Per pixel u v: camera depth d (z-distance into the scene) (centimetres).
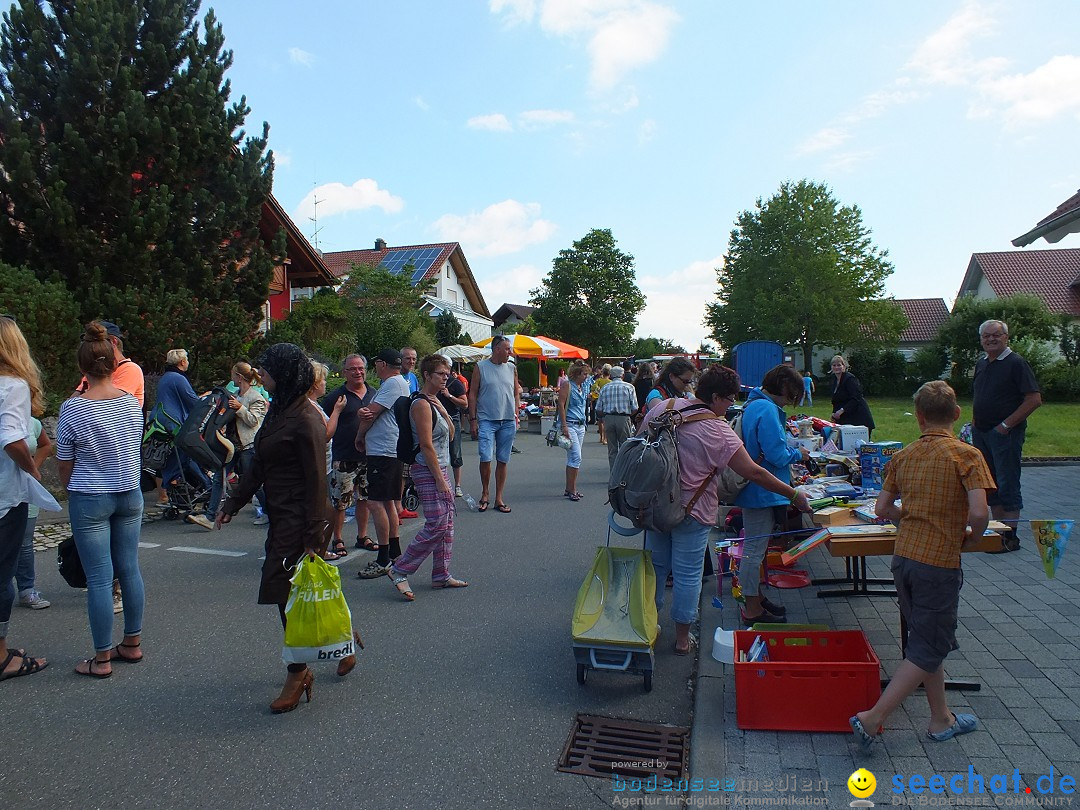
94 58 946
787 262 4341
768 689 361
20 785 322
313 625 372
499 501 899
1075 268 4159
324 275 1788
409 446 565
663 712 392
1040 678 405
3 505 407
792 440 649
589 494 1014
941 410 340
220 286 1086
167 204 990
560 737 366
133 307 945
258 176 1129
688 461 437
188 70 1082
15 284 855
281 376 381
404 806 307
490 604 557
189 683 423
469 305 4897
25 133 938
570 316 5525
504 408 886
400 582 568
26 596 542
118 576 442
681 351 5438
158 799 312
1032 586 559
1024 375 643
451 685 422
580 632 409
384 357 618
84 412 416
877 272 4394
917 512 331
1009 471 654
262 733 367
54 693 410
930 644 326
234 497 391
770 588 571
